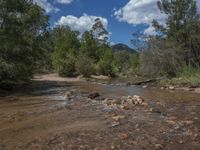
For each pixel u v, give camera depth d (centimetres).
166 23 4044
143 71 3900
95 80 3734
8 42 2227
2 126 990
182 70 3359
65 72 4356
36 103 1518
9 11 2303
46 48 3180
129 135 857
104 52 6016
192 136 857
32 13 2509
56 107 1345
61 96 1842
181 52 3653
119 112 1189
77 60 4478
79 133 877
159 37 3994
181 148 757
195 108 1367
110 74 4812
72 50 5088
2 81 2127
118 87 2636
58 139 825
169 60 3550
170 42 3731
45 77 4153
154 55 3619
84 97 1745
